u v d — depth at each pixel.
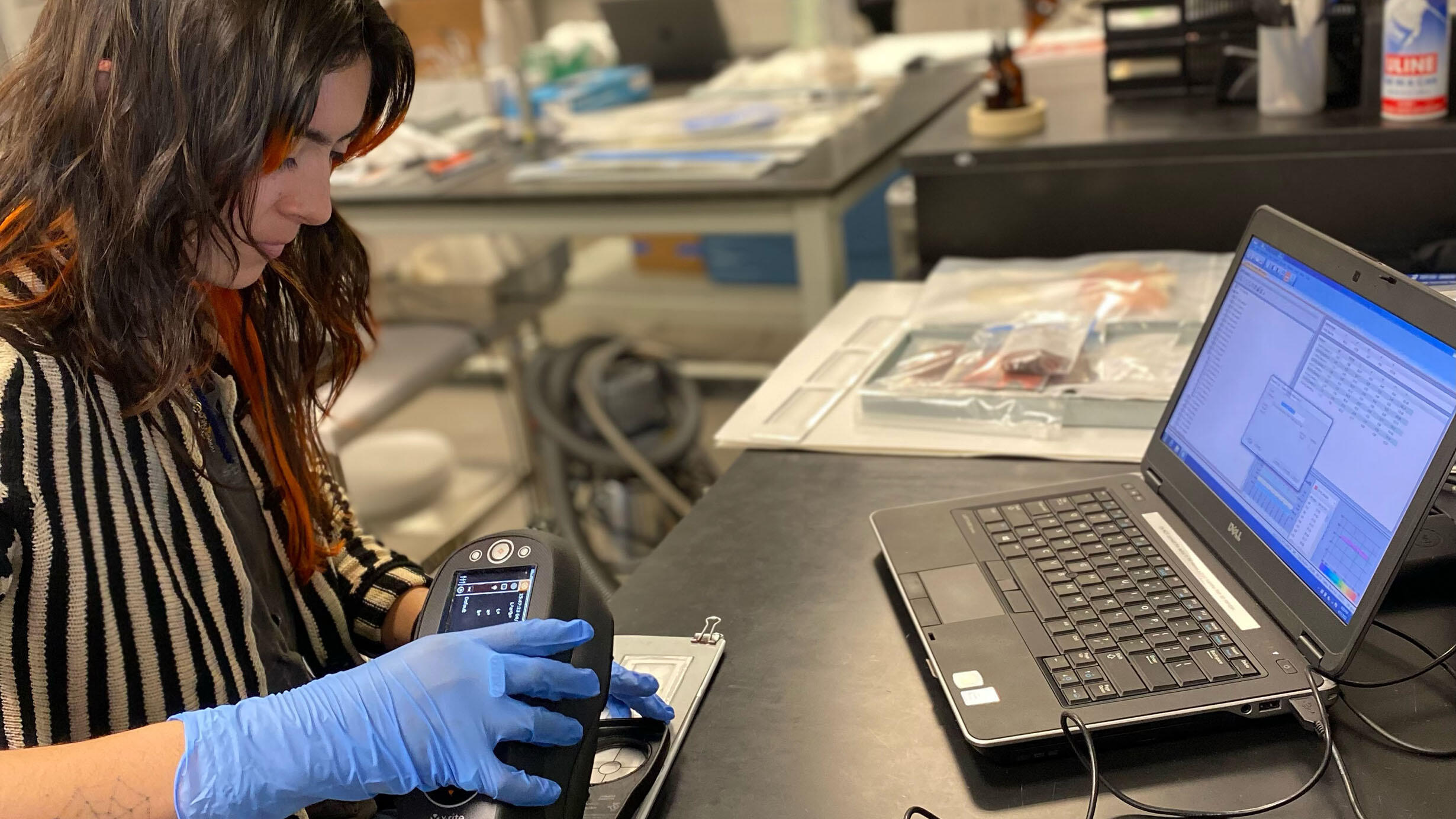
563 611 0.76
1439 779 0.70
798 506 1.12
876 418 1.26
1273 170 1.48
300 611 1.02
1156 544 0.92
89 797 0.67
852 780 0.76
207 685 0.84
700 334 3.92
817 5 2.74
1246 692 0.74
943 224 1.68
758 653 0.90
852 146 2.31
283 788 0.69
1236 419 0.92
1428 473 0.71
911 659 0.87
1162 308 1.34
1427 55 1.38
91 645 0.78
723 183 2.14
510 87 2.67
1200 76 1.71
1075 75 2.03
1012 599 0.88
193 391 0.87
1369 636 0.84
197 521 0.83
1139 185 1.56
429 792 0.71
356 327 1.05
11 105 0.72
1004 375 1.24
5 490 0.72
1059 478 1.10
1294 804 0.70
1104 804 0.71
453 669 0.71
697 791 0.77
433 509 2.91
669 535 1.09
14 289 0.75
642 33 3.33
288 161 0.74
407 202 2.38
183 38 0.66
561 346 3.11
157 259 0.71
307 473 1.02
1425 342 0.74
